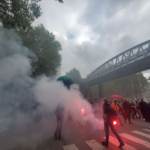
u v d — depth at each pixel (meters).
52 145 3.32
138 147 3.13
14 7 5.37
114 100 6.32
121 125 5.90
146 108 6.34
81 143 3.44
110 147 3.15
